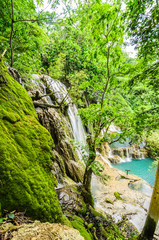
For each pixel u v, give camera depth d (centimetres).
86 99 1530
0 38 380
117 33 357
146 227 429
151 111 439
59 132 722
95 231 361
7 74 245
